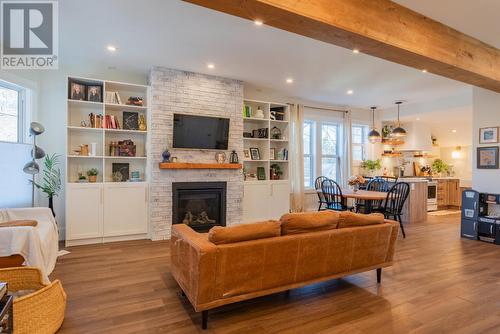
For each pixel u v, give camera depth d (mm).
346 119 7539
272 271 2381
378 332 2133
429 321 2281
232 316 2348
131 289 2809
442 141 9312
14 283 2348
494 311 2441
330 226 2693
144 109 4926
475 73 3496
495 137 4930
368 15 2592
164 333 2102
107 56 4211
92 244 4367
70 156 4332
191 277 2205
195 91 4961
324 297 2689
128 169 4906
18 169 4016
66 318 2281
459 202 8609
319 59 4289
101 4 2840
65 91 4598
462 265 3574
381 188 6180
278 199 5988
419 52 2941
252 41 3684
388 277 3176
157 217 4684
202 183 5016
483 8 2846
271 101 6480
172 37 3572
